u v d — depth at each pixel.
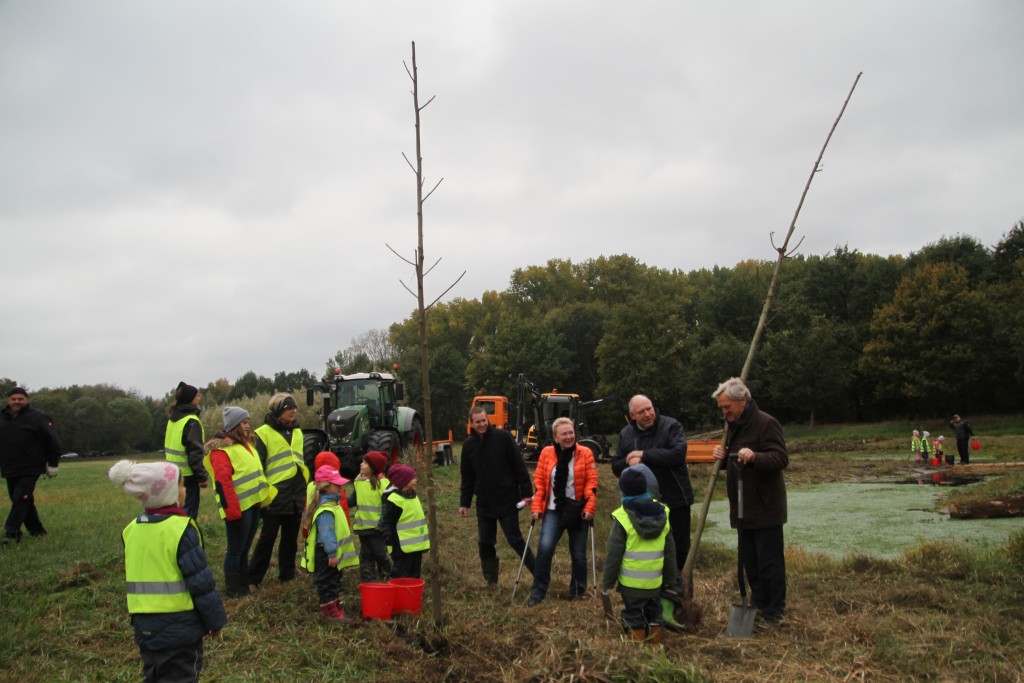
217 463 6.81
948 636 5.27
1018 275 48.59
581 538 7.11
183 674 3.74
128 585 3.73
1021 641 5.24
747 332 55.91
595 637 5.26
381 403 18.34
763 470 5.68
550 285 75.88
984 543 10.35
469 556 9.63
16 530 9.28
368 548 7.40
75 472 28.45
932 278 42.84
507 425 30.12
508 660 5.10
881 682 4.57
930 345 42.38
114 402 73.25
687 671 4.55
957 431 24.56
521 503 7.60
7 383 35.31
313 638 5.64
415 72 5.63
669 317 47.88
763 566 5.76
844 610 6.26
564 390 63.22
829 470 25.95
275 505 7.37
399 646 5.45
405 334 76.94
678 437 6.24
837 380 45.06
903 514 14.43
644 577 5.24
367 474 7.41
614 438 47.78
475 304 76.06
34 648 5.46
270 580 7.73
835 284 55.34
